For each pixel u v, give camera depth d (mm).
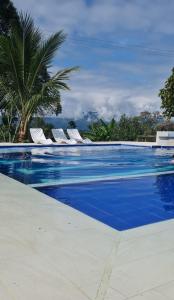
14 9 19703
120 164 11117
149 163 11477
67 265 2896
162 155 13773
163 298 2438
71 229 3846
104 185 7215
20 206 4711
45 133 17750
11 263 2879
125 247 3379
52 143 15797
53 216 4309
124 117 21109
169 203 5781
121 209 5285
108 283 2619
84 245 3375
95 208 5305
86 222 4145
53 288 2504
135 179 8133
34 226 3873
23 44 14852
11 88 15195
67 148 15320
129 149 15828
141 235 3785
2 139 16156
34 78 15141
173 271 2867
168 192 6699
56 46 15391
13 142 15797
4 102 16125
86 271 2805
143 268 2902
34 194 5496
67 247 3301
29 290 2457
